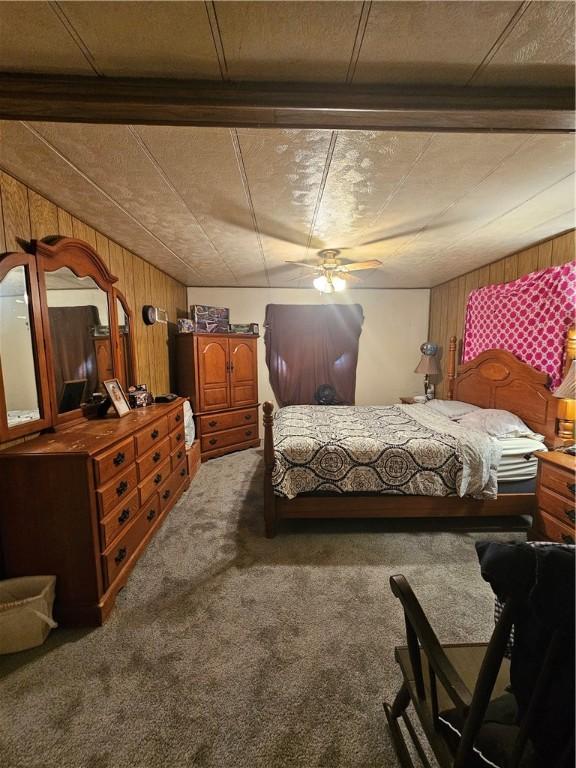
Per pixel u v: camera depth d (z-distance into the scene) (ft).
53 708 4.14
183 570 6.77
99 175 5.66
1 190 5.45
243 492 10.55
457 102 3.84
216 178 5.80
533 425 9.13
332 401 15.49
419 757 3.57
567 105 3.86
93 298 7.80
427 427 9.53
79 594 5.41
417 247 9.82
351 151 5.00
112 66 3.54
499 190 6.28
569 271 8.11
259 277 13.79
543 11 2.90
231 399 14.29
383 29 3.10
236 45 3.28
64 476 5.24
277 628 5.34
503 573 2.01
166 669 4.65
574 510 6.27
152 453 7.78
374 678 4.52
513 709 2.82
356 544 7.72
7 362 5.48
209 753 3.68
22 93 3.72
